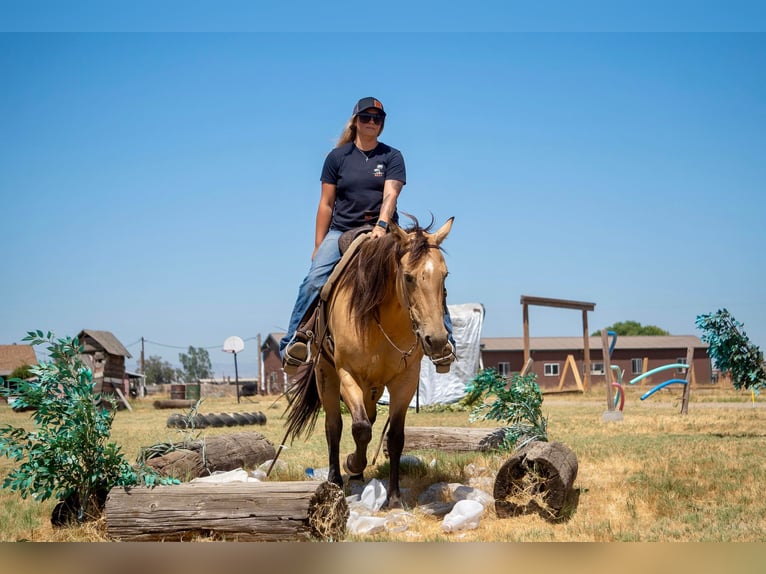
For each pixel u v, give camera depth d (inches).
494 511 271.0
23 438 250.1
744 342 487.2
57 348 254.5
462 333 1030.4
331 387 297.7
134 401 1485.0
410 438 423.5
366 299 257.1
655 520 252.2
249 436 372.8
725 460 356.8
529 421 373.4
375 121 306.8
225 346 1615.4
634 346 2564.0
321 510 223.8
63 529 243.4
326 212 308.8
